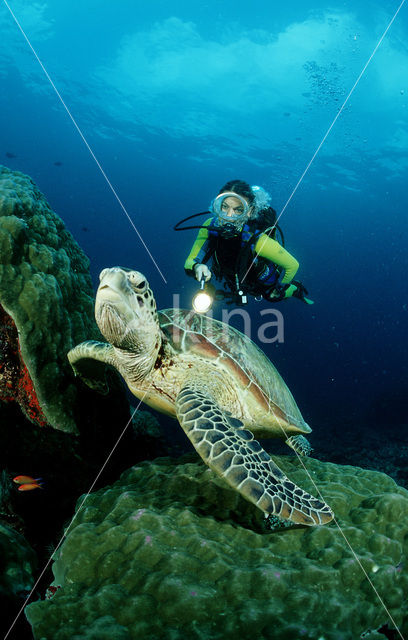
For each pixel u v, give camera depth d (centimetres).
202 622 172
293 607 176
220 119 3416
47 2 2784
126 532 215
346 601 186
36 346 315
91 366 322
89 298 405
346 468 313
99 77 3306
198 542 205
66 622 176
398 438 1371
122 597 182
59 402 330
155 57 3059
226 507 250
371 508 243
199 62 3023
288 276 434
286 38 2703
